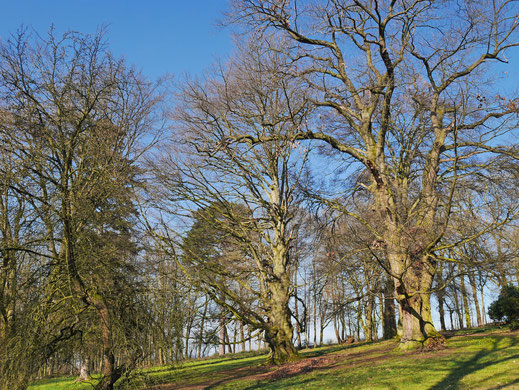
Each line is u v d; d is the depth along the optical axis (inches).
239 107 981.8
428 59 851.4
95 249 563.8
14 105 567.8
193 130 968.3
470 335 926.4
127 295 571.5
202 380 843.4
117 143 683.4
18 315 506.3
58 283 537.6
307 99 813.9
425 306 816.3
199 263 881.5
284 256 1028.5
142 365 541.0
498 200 698.8
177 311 608.4
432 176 833.5
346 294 1214.3
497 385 423.8
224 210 1009.5
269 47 852.0
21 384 458.6
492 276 697.0
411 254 734.5
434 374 525.7
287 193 1080.8
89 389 646.5
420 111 925.2
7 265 528.4
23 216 537.3
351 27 794.2
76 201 540.4
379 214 812.6
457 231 738.8
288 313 998.4
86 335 554.3
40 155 561.6
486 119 845.8
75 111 614.9
